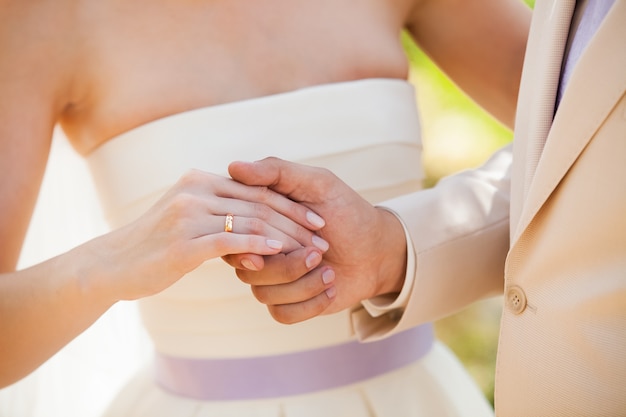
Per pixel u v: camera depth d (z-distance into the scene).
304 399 1.51
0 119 1.39
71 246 1.83
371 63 1.62
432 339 1.71
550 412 1.19
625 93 1.07
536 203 1.16
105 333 1.89
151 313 1.59
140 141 1.48
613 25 1.07
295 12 1.60
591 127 1.10
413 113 1.64
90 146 1.54
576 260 1.14
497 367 1.26
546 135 1.22
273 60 1.57
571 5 1.21
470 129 3.18
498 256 1.50
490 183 1.57
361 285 1.40
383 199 1.55
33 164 1.42
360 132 1.53
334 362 1.52
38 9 1.45
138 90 1.49
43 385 1.84
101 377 1.89
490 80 1.87
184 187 1.29
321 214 1.33
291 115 1.50
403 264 1.44
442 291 1.45
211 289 1.50
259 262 1.25
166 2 1.53
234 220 1.26
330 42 1.61
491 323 3.16
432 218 1.45
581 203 1.12
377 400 1.53
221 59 1.54
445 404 1.57
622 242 1.09
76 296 1.27
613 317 1.11
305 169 1.32
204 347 1.53
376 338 1.46
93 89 1.50
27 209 1.42
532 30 1.32
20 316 1.28
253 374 1.51
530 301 1.20
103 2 1.50
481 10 1.83
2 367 1.32
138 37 1.51
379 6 1.70
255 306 1.50
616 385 1.11
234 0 1.57
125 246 1.27
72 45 1.47
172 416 1.55
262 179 1.29
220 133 1.48
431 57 1.92
